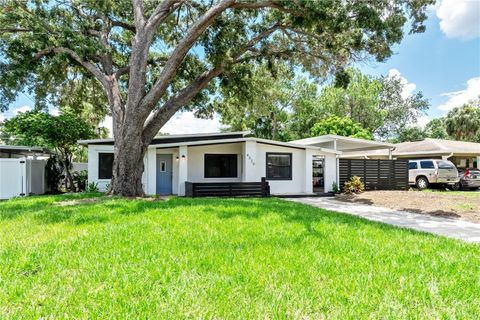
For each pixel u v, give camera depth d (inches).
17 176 508.7
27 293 110.3
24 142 581.3
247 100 585.3
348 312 101.2
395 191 610.9
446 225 301.1
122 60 599.2
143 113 399.2
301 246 174.2
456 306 107.0
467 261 156.3
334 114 1237.1
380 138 1409.9
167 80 396.8
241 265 141.5
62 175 639.8
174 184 590.2
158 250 161.9
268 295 111.6
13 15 428.1
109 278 124.3
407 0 389.4
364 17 378.9
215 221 237.1
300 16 395.5
